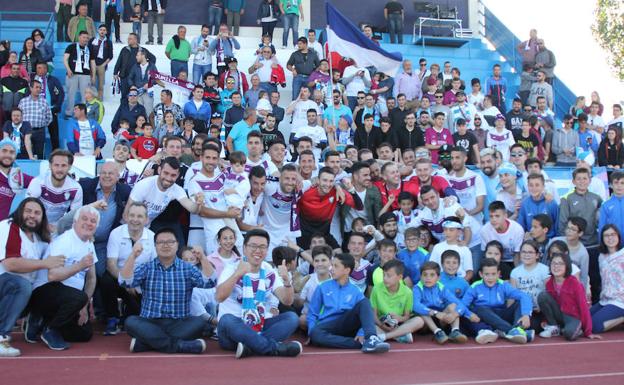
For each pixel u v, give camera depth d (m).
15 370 6.32
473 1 23.33
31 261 7.29
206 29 17.69
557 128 17.05
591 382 5.98
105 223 8.77
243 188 9.27
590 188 10.79
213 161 9.09
